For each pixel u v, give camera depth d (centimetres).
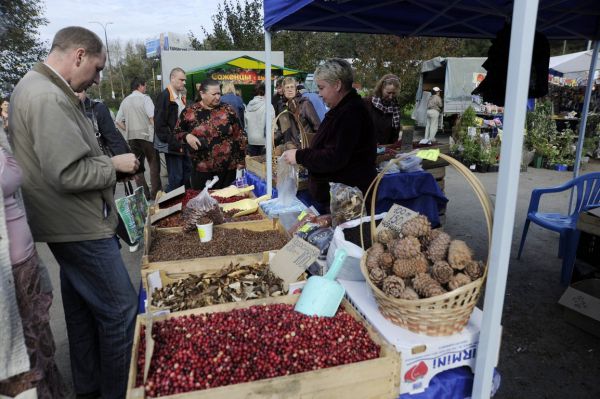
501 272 121
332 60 248
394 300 131
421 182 392
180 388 112
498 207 118
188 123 409
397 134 504
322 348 129
